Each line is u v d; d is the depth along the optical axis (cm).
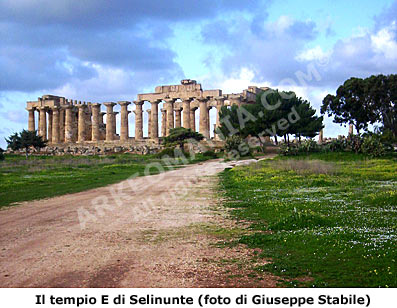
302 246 895
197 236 1041
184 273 738
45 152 7856
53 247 932
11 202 1758
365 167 3206
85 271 752
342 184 2064
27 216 1380
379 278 682
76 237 1036
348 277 695
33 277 722
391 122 5691
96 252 882
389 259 775
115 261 813
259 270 750
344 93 5816
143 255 858
